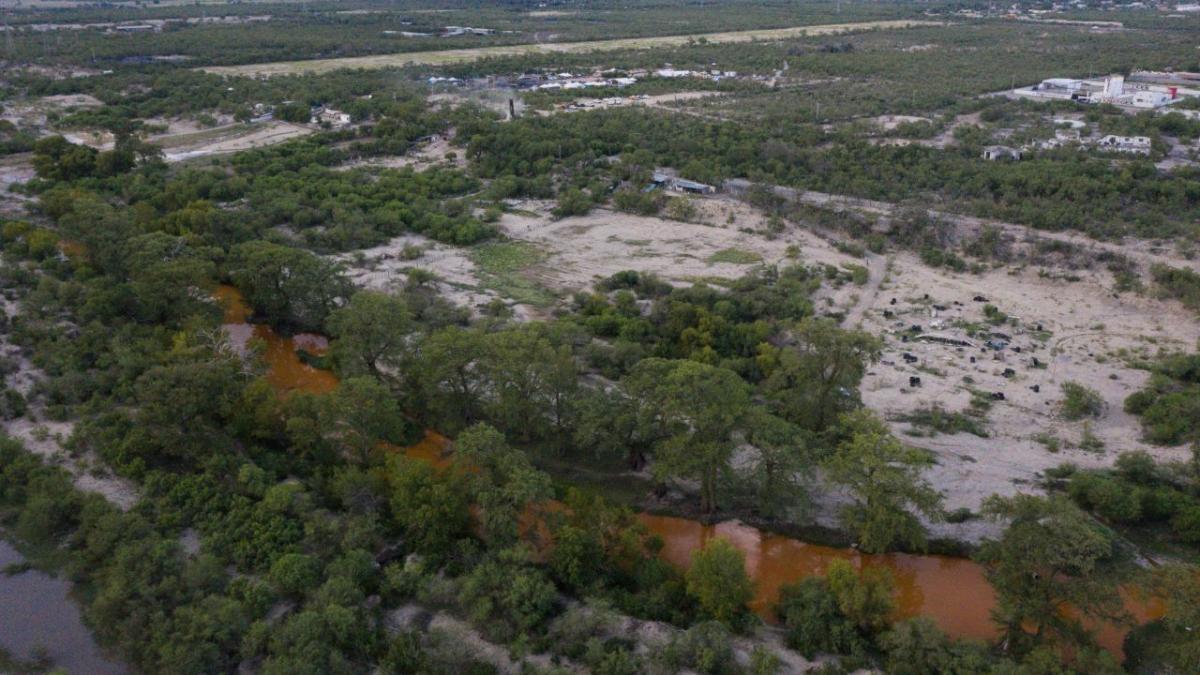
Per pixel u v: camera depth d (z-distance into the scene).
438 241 170.62
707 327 124.38
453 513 80.00
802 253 164.50
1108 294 141.38
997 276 151.88
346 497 83.62
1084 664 65.06
